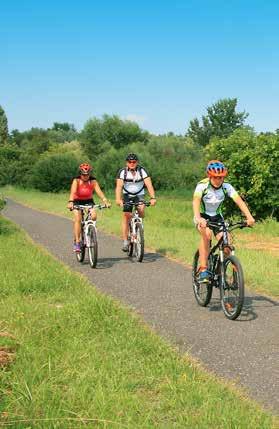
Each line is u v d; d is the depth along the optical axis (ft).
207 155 70.13
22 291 26.32
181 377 15.39
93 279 30.89
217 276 23.41
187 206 87.20
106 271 33.35
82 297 24.48
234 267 22.29
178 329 20.99
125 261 36.99
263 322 22.04
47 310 22.48
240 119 228.43
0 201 60.90
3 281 27.50
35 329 19.52
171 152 217.56
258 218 64.64
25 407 13.30
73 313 21.50
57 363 16.34
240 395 14.57
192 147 229.66
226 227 23.50
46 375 15.34
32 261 34.12
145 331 20.11
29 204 109.29
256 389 15.29
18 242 44.19
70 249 42.55
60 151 258.57
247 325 21.63
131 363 16.43
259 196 62.85
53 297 25.03
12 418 12.82
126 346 17.95
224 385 15.17
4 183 204.74
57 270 31.22
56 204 98.78
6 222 62.28
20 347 17.56
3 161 210.18
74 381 14.98
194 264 25.59
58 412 12.98
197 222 23.40
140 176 37.50
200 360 17.54
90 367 15.93
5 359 16.39
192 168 154.10
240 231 56.49
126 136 263.29
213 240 38.34
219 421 12.80
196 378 15.64
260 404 14.23
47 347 17.60
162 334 20.21
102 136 263.29
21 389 14.15
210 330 20.92
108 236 51.19
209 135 228.02
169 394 14.38
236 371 16.65
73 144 272.72
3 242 43.96
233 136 68.08
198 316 22.99
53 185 169.48
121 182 37.29
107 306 22.44
